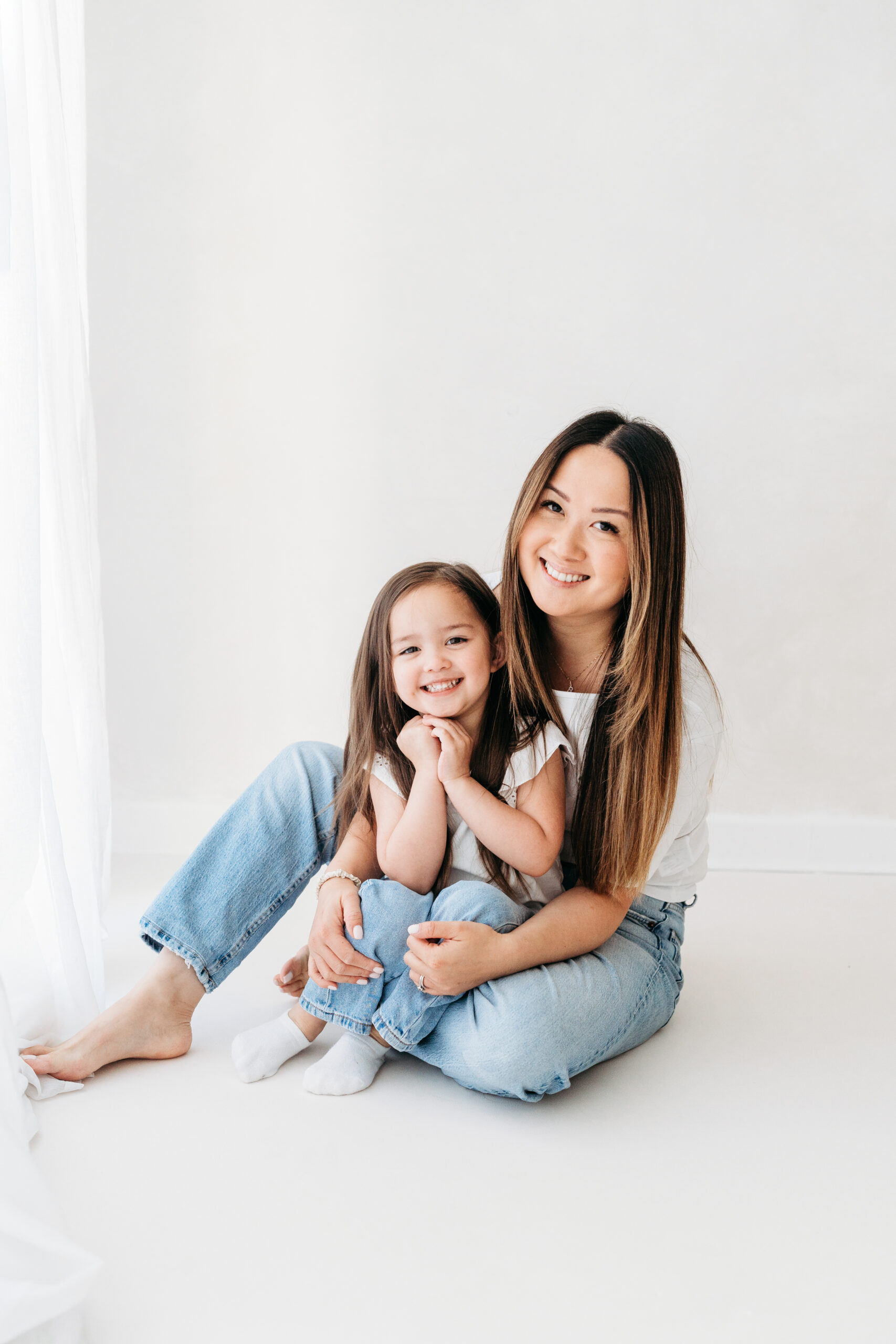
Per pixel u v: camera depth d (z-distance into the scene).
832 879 2.13
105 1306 0.76
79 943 1.16
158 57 2.12
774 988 1.47
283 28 2.12
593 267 2.15
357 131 2.14
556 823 1.14
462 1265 0.82
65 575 1.23
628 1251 0.85
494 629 1.22
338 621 2.22
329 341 2.17
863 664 2.20
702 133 2.12
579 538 1.11
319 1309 0.76
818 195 2.12
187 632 2.23
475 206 2.14
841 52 2.10
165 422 2.18
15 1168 0.75
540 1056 1.03
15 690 0.98
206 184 2.14
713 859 2.22
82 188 1.47
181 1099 1.08
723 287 2.14
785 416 2.16
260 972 1.46
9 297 0.96
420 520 2.20
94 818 1.32
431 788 1.14
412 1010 1.08
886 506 2.18
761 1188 0.95
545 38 2.12
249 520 2.21
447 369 2.17
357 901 1.13
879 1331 0.77
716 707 1.23
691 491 2.18
